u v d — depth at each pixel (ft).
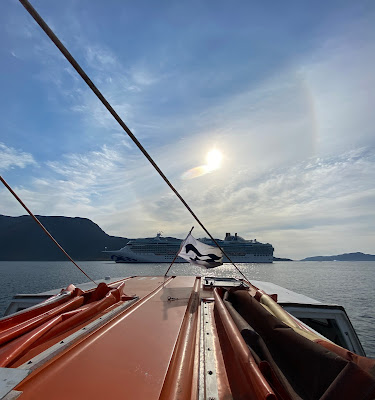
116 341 11.82
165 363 9.91
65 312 14.38
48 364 9.35
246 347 9.19
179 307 18.38
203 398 8.05
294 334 9.39
